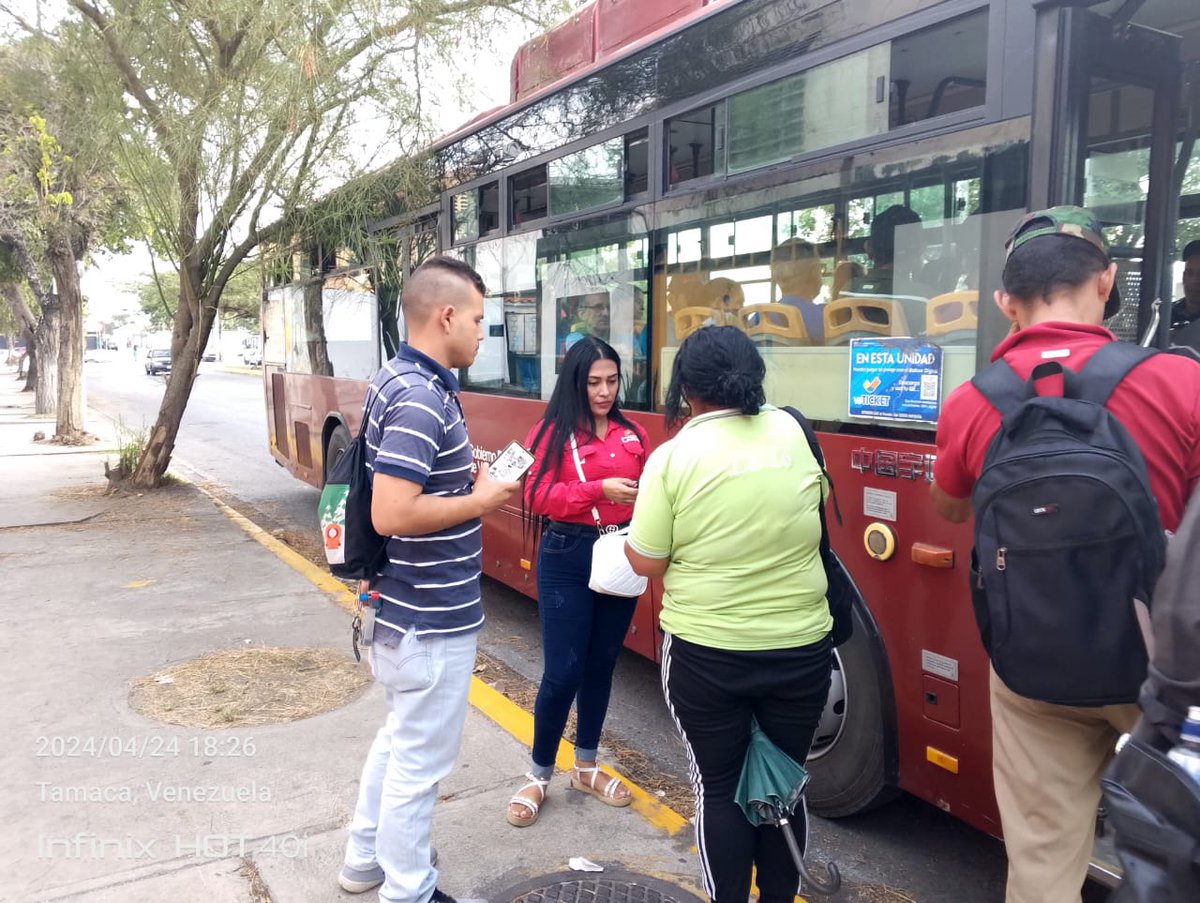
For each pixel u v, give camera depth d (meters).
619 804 3.49
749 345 2.37
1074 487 1.83
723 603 2.32
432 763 2.62
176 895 2.89
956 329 2.78
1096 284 2.16
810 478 2.36
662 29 4.01
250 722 4.20
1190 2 2.94
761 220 3.49
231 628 5.58
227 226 8.80
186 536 8.20
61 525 8.65
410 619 2.53
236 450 15.79
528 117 5.07
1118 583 1.83
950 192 2.79
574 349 3.24
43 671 4.84
